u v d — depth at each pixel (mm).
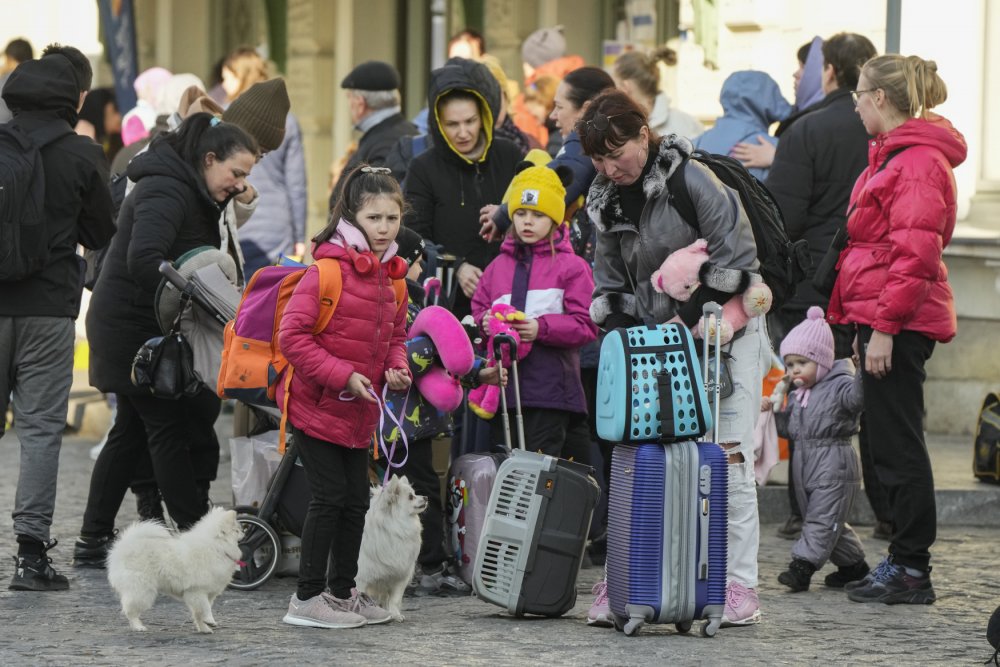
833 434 11758
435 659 9227
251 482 11852
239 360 10609
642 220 10484
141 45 34594
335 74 31859
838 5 19484
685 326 10164
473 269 12742
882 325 11125
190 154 11766
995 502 14977
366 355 10078
